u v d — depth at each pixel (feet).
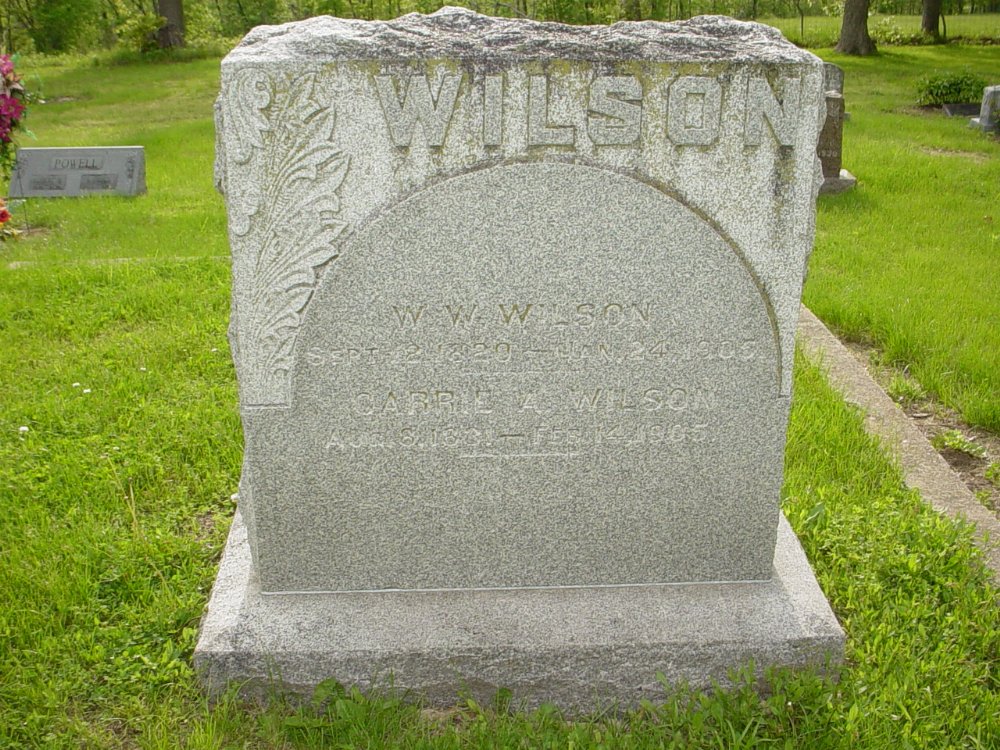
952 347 10.14
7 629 6.06
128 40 43.19
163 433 8.36
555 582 6.16
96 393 9.04
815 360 9.91
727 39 5.30
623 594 6.10
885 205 16.56
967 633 6.16
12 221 15.78
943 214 16.02
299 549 5.97
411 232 5.34
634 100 5.18
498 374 5.65
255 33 5.29
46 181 17.81
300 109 5.12
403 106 5.13
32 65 43.75
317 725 5.56
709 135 5.24
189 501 7.57
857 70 35.65
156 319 11.06
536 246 5.40
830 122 17.43
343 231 5.34
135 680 5.82
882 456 8.09
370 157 5.21
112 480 7.65
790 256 5.49
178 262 12.98
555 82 5.14
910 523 7.14
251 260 5.37
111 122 27.30
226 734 5.58
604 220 5.37
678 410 5.78
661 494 5.97
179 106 29.89
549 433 5.80
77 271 12.39
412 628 5.84
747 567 6.16
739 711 5.61
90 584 6.48
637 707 5.90
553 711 5.77
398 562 6.05
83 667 5.93
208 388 9.26
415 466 5.83
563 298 5.51
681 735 5.53
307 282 5.41
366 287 5.44
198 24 55.16
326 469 5.80
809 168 5.34
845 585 6.60
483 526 5.99
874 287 12.00
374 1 50.01
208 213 16.34
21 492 7.50
